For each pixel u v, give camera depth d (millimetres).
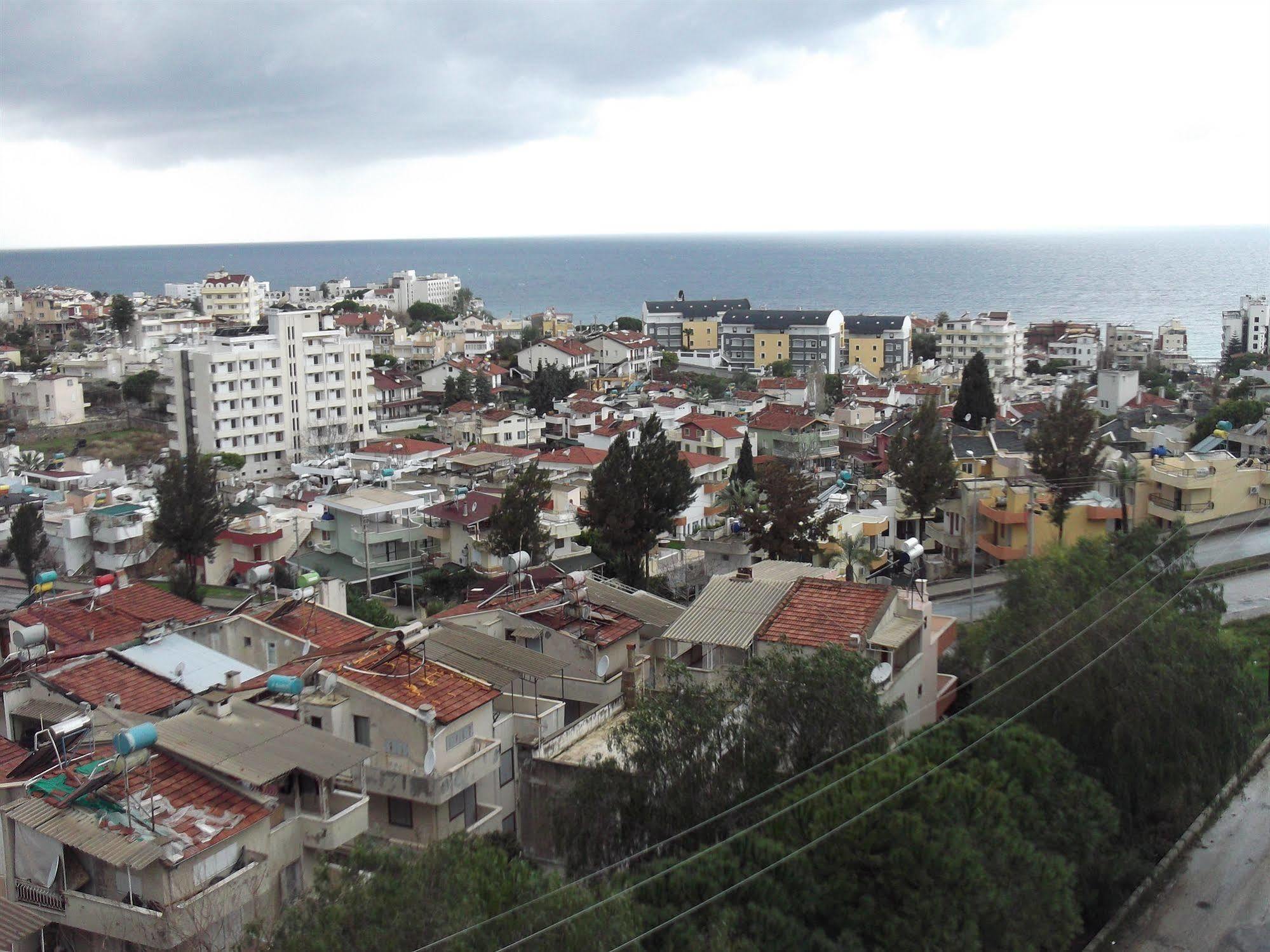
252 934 31484
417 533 102062
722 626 52250
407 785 41188
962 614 86938
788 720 41188
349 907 29203
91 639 57125
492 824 43625
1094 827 44000
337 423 181875
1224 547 97312
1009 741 45594
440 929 28719
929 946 35031
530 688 51375
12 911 33031
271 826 36281
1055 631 53688
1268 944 45938
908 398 199875
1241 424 143625
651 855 37688
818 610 52312
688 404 184375
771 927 33469
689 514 120750
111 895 33594
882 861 36062
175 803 35625
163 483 93500
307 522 106562
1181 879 51000
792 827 37500
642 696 44531
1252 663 63000
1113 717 49938
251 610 61562
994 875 37625
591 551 103688
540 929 29547
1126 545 69500
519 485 93750
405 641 47719
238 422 171000
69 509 110062
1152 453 112875
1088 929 46812
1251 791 59375
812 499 104750
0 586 105250
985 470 119938
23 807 35062
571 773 44156
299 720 42312
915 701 52625
